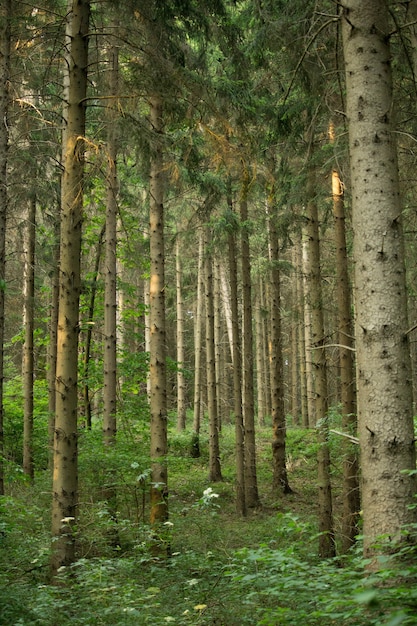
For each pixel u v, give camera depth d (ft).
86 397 52.44
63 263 22.52
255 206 53.36
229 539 33.14
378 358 13.98
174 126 30.99
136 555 27.76
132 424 45.19
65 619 16.29
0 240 30.22
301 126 29.43
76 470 22.12
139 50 25.05
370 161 14.70
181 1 25.79
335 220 32.68
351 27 15.28
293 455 60.70
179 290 77.25
